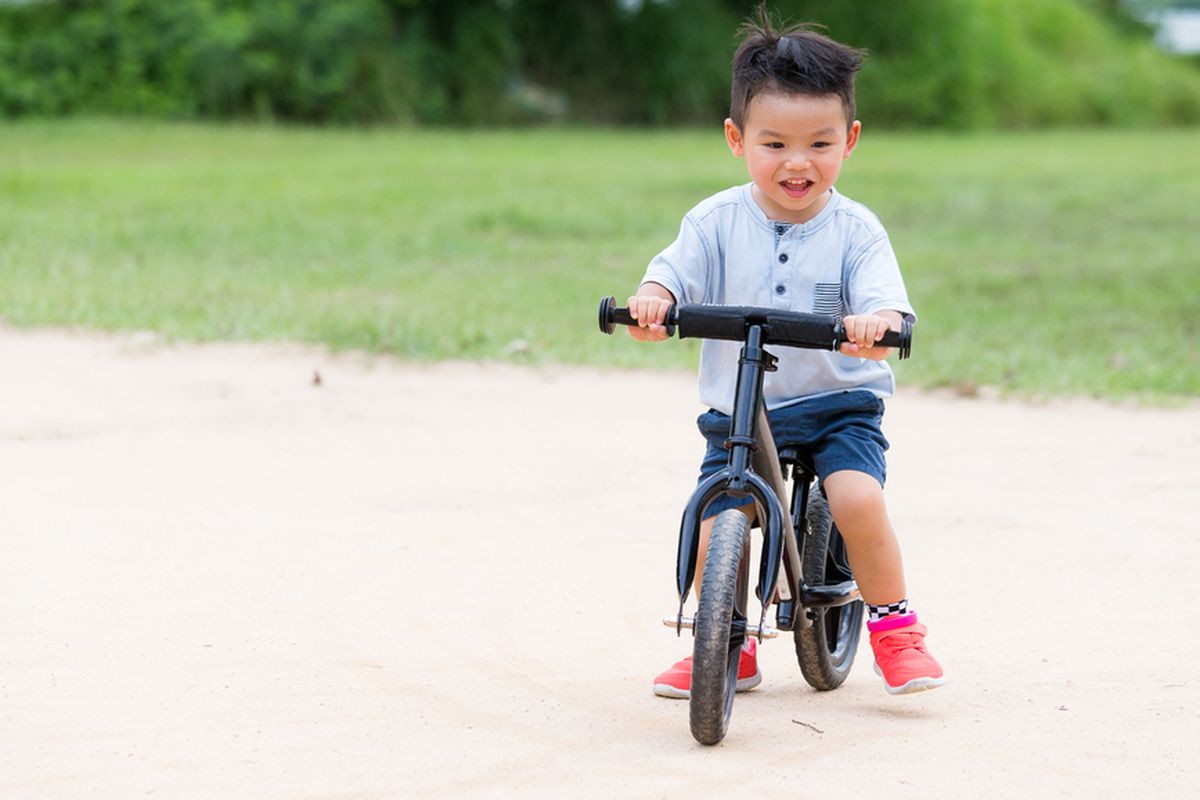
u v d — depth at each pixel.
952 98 101.75
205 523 15.04
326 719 10.02
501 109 85.38
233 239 37.34
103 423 19.45
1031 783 9.02
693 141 77.62
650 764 9.27
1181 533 15.37
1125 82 114.94
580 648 11.70
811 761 9.36
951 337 27.31
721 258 10.42
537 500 16.33
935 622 12.55
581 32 90.06
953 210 48.59
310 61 77.50
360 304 28.78
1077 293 32.72
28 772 9.06
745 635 9.73
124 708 10.16
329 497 16.20
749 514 10.20
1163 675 11.13
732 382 10.42
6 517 15.04
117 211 41.28
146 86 73.56
